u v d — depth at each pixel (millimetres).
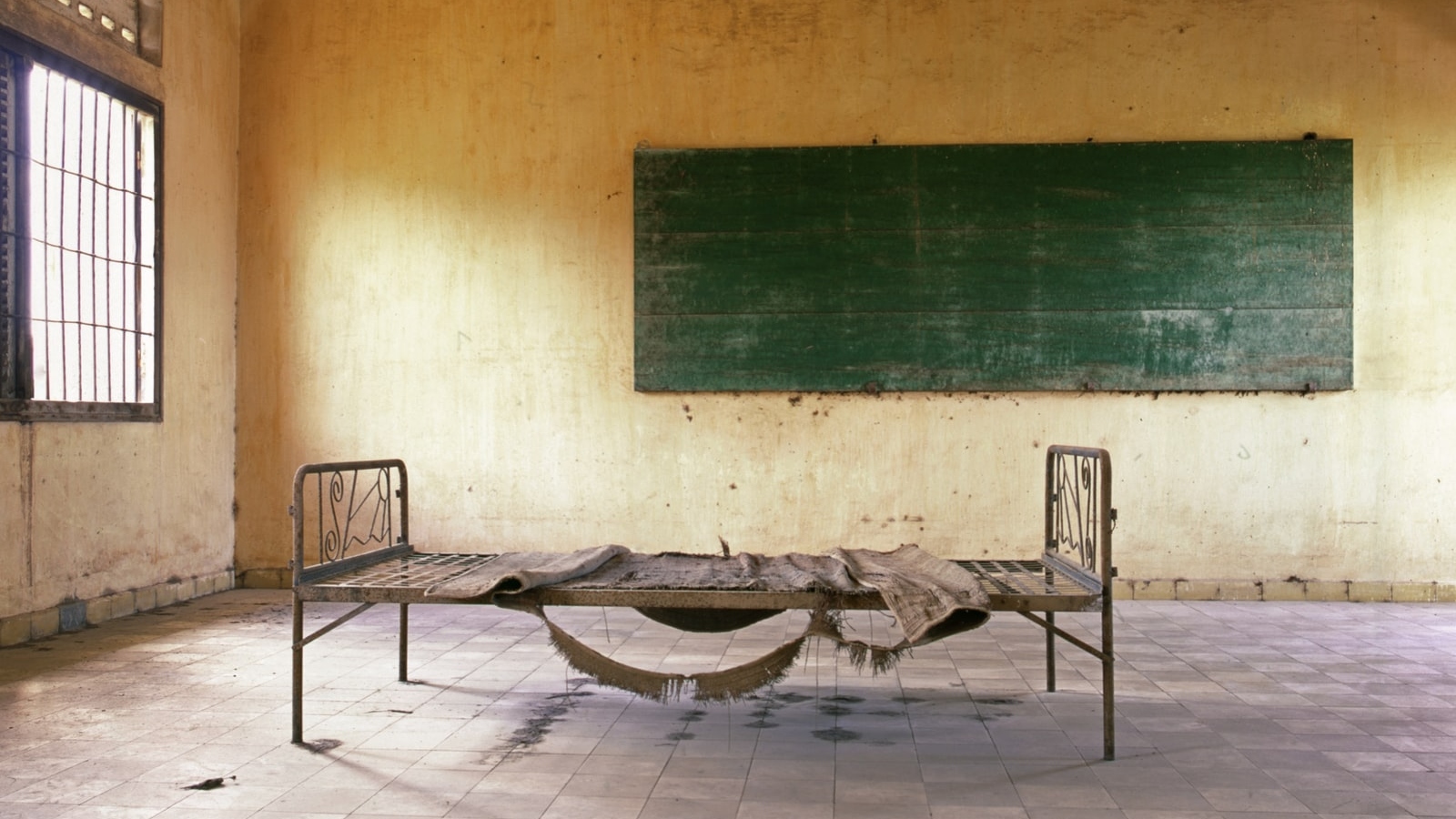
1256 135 6242
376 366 6547
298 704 3545
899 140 6363
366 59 6570
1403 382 6156
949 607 3250
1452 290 6148
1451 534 6137
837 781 3180
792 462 6367
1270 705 4004
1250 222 6203
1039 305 6277
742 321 6379
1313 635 5242
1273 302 6191
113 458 5547
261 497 6602
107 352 5574
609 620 5680
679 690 3475
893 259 6328
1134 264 6246
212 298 6387
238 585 6605
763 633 5355
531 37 6500
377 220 6555
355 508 6523
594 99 6473
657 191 6402
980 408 6305
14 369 4941
